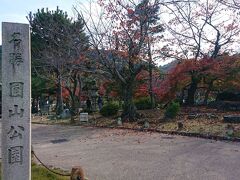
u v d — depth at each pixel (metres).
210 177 8.73
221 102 25.83
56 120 26.88
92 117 25.98
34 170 9.01
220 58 25.17
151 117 22.47
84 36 26.72
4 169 5.89
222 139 14.72
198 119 20.06
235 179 8.52
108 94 31.94
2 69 5.86
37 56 31.81
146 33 22.38
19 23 5.96
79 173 6.86
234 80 24.70
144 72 27.12
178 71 25.30
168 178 8.70
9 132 5.88
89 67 24.83
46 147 14.07
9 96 5.88
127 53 22.16
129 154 11.99
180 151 12.26
